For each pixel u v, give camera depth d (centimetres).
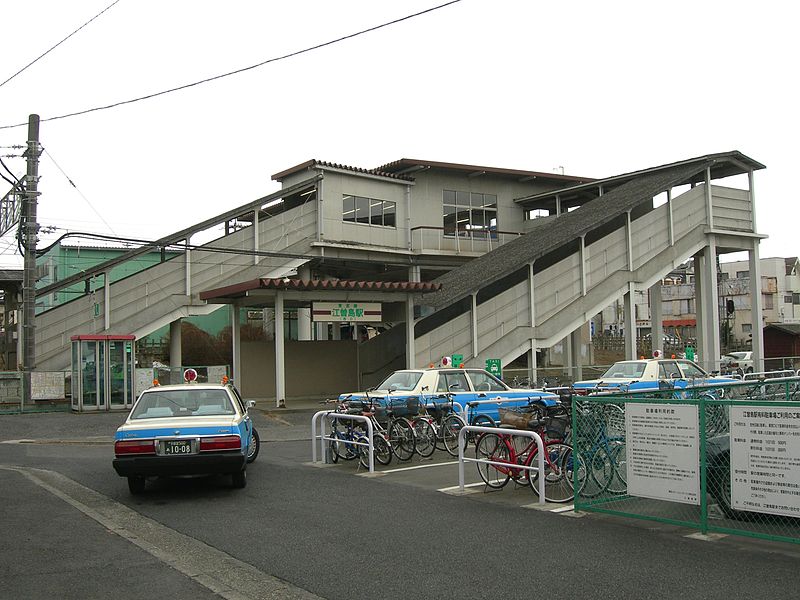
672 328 7569
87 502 1026
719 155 3177
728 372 3002
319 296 2511
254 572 671
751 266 3391
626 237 3034
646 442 793
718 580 609
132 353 2428
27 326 2442
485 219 3959
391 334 3006
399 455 1345
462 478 1053
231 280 3000
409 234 3584
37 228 2452
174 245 2525
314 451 1375
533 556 694
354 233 3353
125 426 1046
